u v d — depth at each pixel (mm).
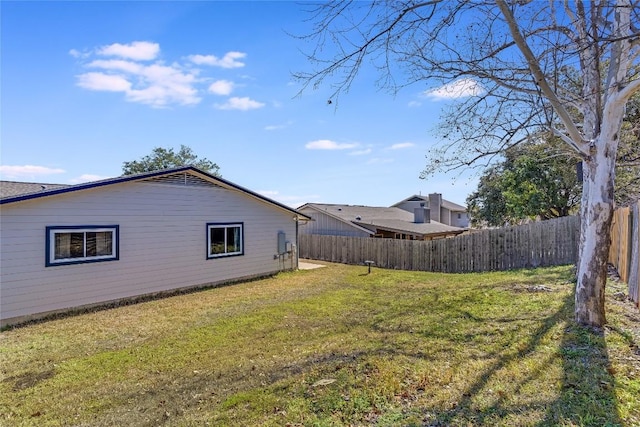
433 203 31406
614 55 4586
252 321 7000
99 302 8609
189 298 9445
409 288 9945
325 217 22031
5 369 4918
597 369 3486
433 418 2885
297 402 3365
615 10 4582
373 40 4395
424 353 4434
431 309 6977
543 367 3656
